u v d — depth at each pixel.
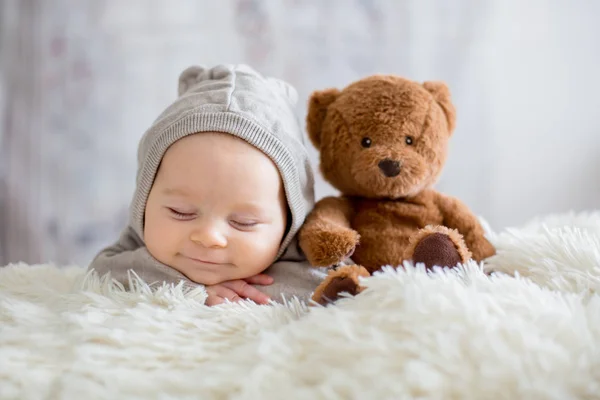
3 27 1.86
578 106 1.81
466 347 0.54
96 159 1.94
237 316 0.69
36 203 1.91
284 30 1.87
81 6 1.91
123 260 0.87
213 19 1.89
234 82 0.92
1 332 0.66
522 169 1.84
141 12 1.91
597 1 1.79
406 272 0.66
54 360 0.62
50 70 1.91
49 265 1.04
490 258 0.87
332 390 0.54
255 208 0.82
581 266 0.75
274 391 0.55
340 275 0.70
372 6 1.85
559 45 1.82
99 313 0.70
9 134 1.88
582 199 1.81
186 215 0.82
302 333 0.61
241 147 0.82
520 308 0.59
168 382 0.58
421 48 1.83
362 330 0.58
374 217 0.92
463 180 1.83
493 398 0.52
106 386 0.57
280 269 0.88
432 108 0.92
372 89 0.92
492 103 1.83
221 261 0.82
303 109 1.86
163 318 0.69
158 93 1.92
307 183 0.93
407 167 0.87
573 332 0.56
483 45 1.82
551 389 0.50
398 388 0.52
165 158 0.84
